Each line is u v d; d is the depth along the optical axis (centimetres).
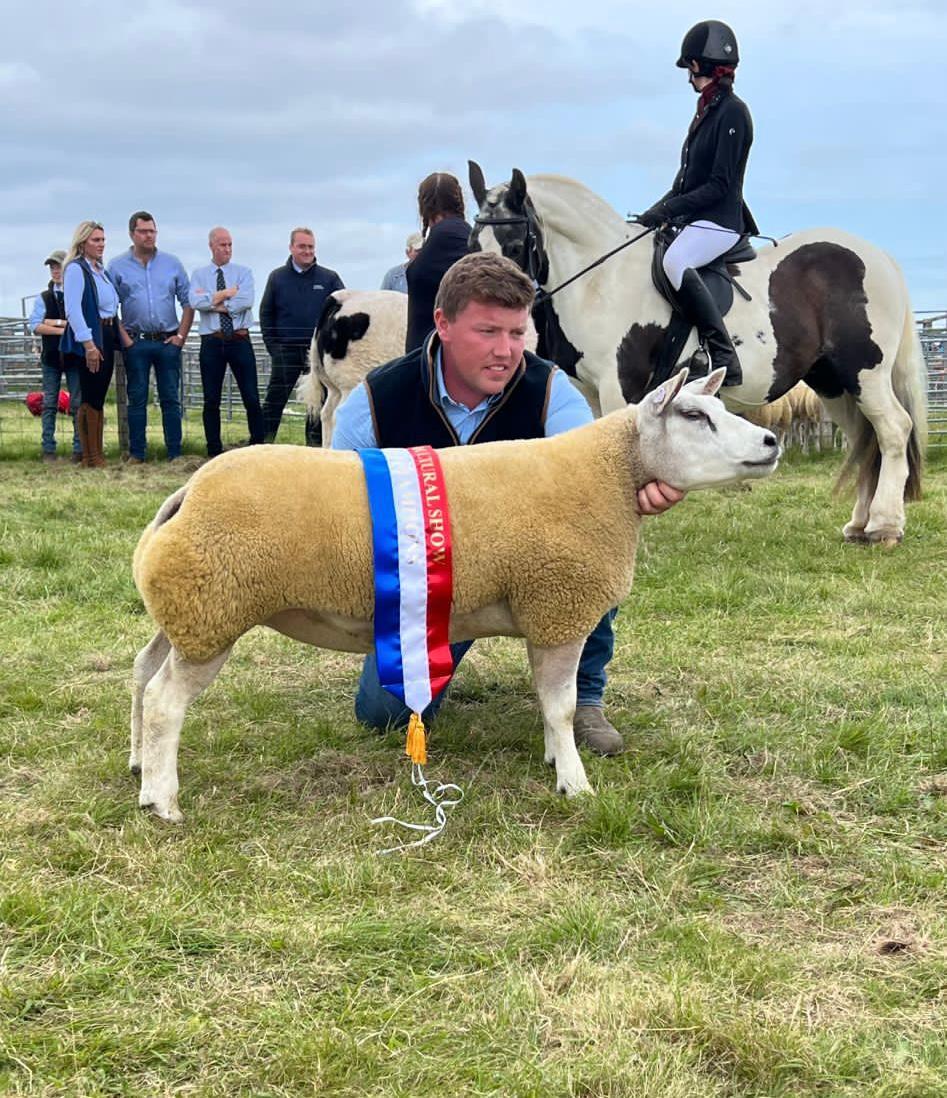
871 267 752
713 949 255
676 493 329
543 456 328
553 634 330
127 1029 225
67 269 1133
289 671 475
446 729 398
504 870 297
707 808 329
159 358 1221
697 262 693
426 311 746
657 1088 209
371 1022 230
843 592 607
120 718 402
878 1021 231
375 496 311
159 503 894
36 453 1280
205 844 306
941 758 374
